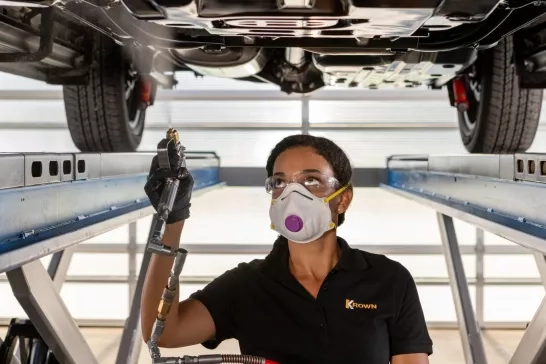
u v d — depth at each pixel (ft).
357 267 4.01
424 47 6.00
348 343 3.89
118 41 6.48
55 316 4.72
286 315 3.98
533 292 18.56
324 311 3.93
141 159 7.75
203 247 19.12
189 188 3.57
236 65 7.43
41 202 4.29
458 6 4.30
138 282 9.49
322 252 4.05
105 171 6.04
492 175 5.93
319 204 3.81
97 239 18.85
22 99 19.11
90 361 5.13
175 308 3.88
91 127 9.32
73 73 8.72
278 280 4.05
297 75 9.84
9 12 6.18
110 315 18.89
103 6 4.98
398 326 4.02
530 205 4.71
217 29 4.79
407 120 19.01
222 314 4.15
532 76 8.04
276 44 5.94
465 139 10.64
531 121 9.30
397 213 19.29
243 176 18.49
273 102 18.85
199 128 18.97
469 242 18.88
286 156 3.92
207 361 3.33
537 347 5.05
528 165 4.83
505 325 18.52
